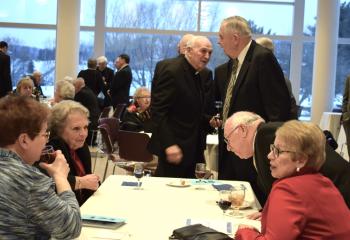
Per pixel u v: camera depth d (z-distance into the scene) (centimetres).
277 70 318
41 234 161
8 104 160
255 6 1027
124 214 226
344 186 214
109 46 1042
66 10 968
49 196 158
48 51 1048
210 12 1032
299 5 1016
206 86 385
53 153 198
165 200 257
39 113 162
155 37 1040
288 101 321
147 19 1038
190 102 352
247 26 325
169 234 196
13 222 152
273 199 174
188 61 353
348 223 174
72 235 165
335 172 216
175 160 342
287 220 166
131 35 1041
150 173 448
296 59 1028
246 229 186
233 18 328
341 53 1022
